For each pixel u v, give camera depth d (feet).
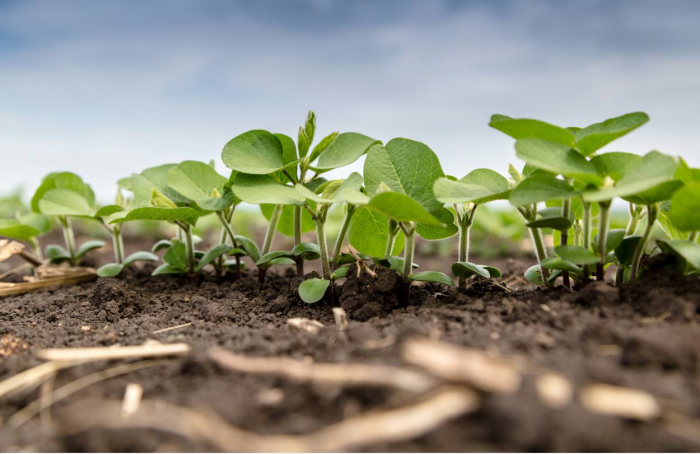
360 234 1.76
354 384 1.16
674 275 1.40
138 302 1.69
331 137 1.60
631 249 1.50
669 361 1.19
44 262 2.09
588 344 1.25
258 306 1.65
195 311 1.63
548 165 1.35
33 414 1.21
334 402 1.15
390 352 1.24
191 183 1.76
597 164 1.48
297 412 1.16
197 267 1.79
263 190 1.56
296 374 1.16
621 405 1.10
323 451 1.09
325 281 1.57
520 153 1.36
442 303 1.55
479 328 1.34
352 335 1.34
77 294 1.82
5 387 1.25
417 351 1.11
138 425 1.15
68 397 1.23
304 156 1.63
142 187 1.83
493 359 1.20
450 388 1.11
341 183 1.56
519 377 1.15
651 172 1.33
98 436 1.13
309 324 1.43
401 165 1.59
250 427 1.14
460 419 1.11
